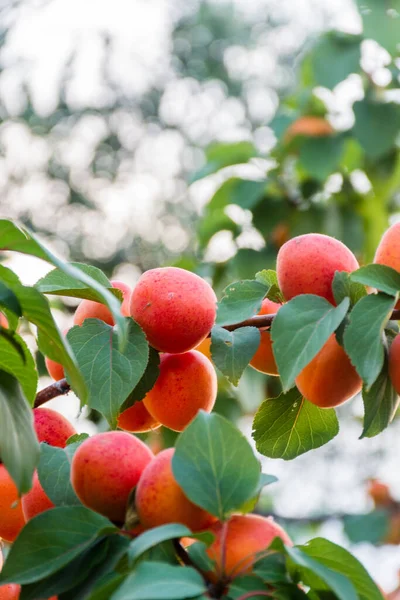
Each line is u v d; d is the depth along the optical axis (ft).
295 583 4.40
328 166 14.03
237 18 25.54
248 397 12.58
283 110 15.55
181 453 4.54
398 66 14.69
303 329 5.17
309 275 5.66
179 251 22.75
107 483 4.88
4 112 23.47
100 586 4.26
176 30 25.55
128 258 22.63
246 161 14.79
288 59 25.41
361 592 4.47
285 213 14.34
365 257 14.78
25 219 22.72
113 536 4.67
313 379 5.66
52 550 4.51
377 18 14.01
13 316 5.15
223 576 4.33
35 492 5.33
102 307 6.02
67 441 5.82
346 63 14.20
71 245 22.52
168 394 5.99
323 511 17.67
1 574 4.42
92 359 5.47
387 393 5.57
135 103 24.80
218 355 5.78
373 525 15.67
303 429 6.36
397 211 15.90
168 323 5.65
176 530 4.18
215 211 14.78
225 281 14.57
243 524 4.65
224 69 25.31
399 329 5.71
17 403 4.64
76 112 23.98
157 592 3.74
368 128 14.15
